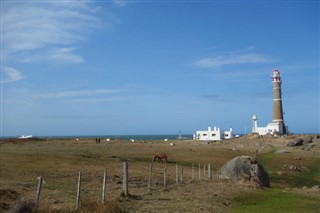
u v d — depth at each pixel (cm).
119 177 4103
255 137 15338
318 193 3509
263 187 3781
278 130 16988
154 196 2762
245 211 2466
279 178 5906
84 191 3027
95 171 4553
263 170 4250
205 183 3666
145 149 9412
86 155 6675
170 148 10238
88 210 2072
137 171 4900
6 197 2581
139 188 3259
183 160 7256
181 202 2555
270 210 2536
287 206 2691
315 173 6638
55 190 3053
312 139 13925
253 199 2936
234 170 4175
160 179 4200
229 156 8544
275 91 17475
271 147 12088
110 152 7819
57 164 5081
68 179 3788
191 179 4188
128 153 7844
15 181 3544
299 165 7531
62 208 2097
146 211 2195
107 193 2931
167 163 6469
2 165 4653
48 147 8688
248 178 4097
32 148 7994
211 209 2402
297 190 3744
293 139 13388
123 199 2517
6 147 8181
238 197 2964
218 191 3147
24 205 2012
